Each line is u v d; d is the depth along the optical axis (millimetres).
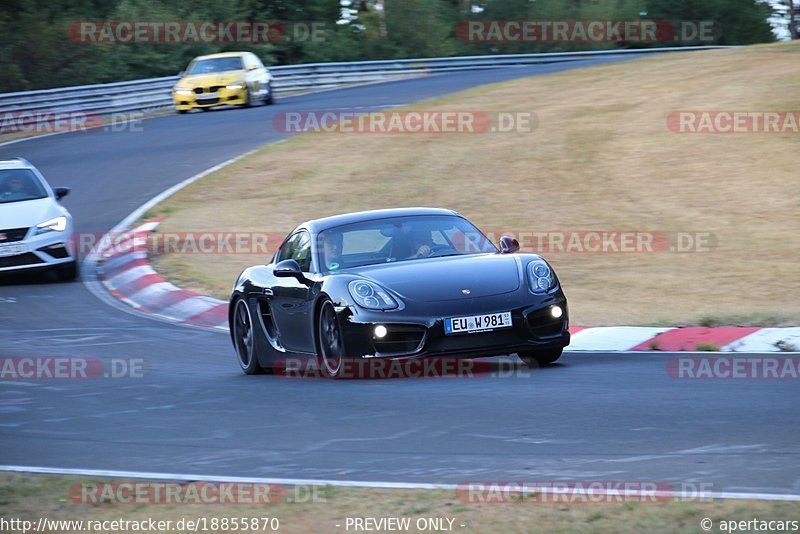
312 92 129375
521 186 62688
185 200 67938
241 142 86688
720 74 85875
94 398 27594
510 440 20109
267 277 32031
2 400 27844
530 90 94500
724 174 59375
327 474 18297
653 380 26016
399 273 27906
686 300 39875
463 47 198125
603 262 47656
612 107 79062
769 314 35031
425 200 62500
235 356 35188
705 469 17344
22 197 53844
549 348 27750
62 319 43438
